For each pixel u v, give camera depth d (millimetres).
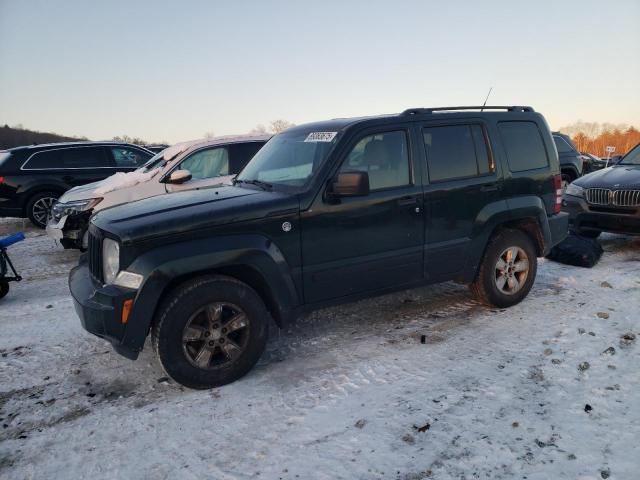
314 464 2576
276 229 3486
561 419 2867
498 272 4637
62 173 10172
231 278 3391
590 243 6398
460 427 2826
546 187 4855
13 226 10992
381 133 3949
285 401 3211
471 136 4406
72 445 2848
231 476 2516
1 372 3818
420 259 4145
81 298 3318
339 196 3697
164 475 2553
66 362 3963
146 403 3277
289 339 4223
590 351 3727
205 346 3332
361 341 4121
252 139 7516
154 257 3141
